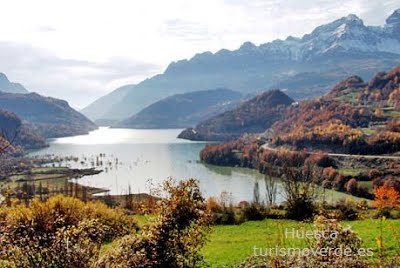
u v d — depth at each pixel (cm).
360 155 17562
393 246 2427
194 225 1919
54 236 1373
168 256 1816
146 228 1869
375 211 4719
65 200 3859
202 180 17175
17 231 1371
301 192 5234
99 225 1531
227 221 5031
